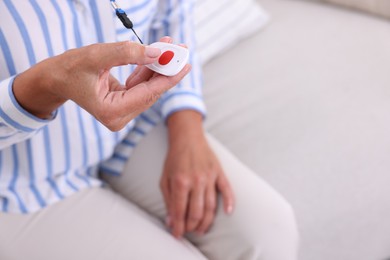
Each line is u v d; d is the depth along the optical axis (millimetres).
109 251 689
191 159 796
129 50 450
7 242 692
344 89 1023
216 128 971
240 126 966
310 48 1134
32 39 611
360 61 1092
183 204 769
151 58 474
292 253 753
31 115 549
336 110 978
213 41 1108
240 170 815
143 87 497
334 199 852
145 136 874
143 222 745
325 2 1308
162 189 802
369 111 976
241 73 1081
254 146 924
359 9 1265
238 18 1150
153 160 844
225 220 756
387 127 948
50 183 760
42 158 720
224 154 847
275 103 1001
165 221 819
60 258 678
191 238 793
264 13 1203
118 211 749
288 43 1153
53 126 694
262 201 764
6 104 536
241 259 745
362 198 864
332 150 907
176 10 844
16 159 703
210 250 773
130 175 850
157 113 893
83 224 720
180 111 842
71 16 648
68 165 761
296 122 959
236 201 766
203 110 864
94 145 766
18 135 585
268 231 736
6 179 715
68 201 754
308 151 906
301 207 837
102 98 481
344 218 853
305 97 1008
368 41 1148
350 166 887
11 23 595
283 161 893
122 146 869
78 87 473
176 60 505
